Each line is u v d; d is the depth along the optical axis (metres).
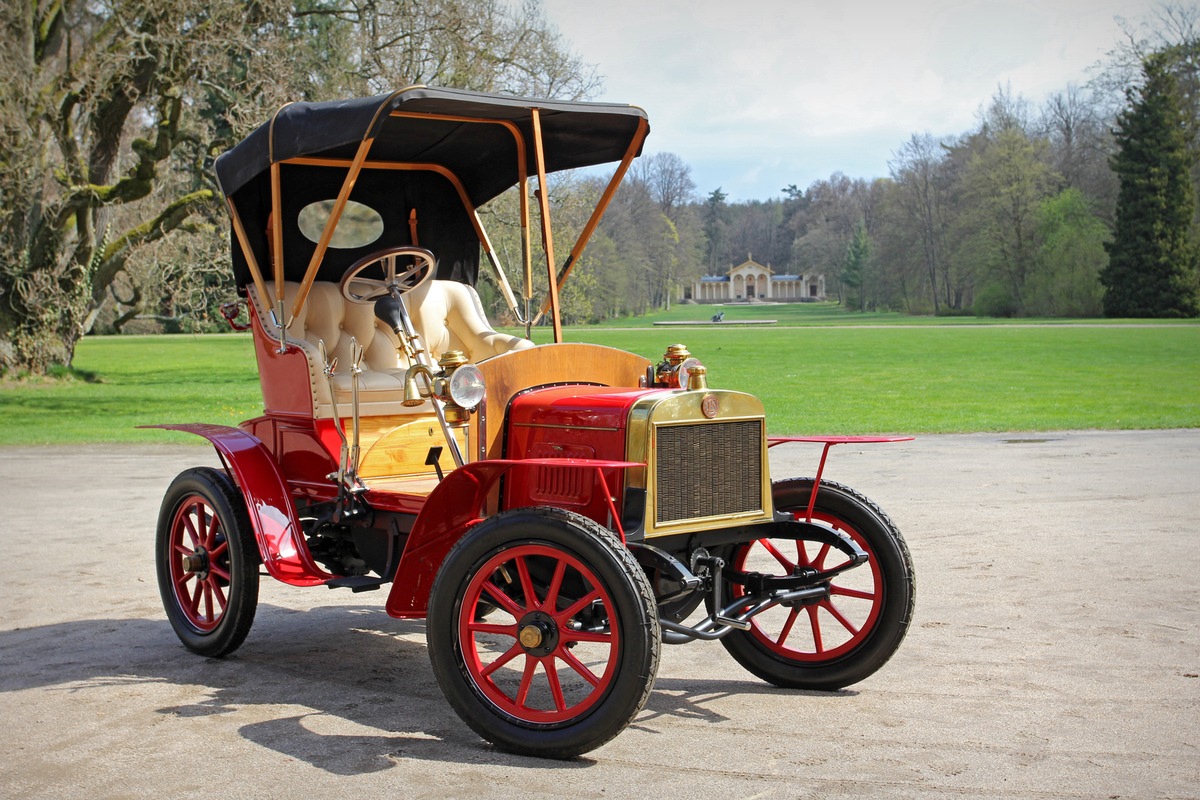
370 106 4.49
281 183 5.80
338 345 5.82
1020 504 9.27
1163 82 69.19
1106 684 4.50
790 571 4.82
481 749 3.89
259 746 3.95
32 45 23.48
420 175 6.27
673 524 4.09
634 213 116.75
